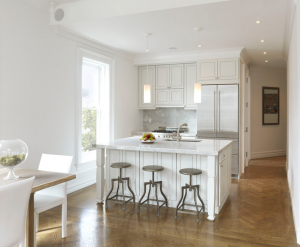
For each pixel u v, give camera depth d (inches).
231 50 212.2
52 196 107.1
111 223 123.0
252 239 108.0
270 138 319.6
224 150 148.3
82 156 194.4
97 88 211.8
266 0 122.5
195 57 226.4
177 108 259.0
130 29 164.1
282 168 251.4
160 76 248.5
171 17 143.7
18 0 133.2
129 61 241.8
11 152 85.9
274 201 156.3
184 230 116.0
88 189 179.9
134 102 252.2
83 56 182.7
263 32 169.8
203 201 138.7
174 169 143.3
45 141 151.7
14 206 69.2
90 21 149.0
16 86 133.3
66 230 111.1
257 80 306.5
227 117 217.0
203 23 153.3
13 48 131.3
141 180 150.9
